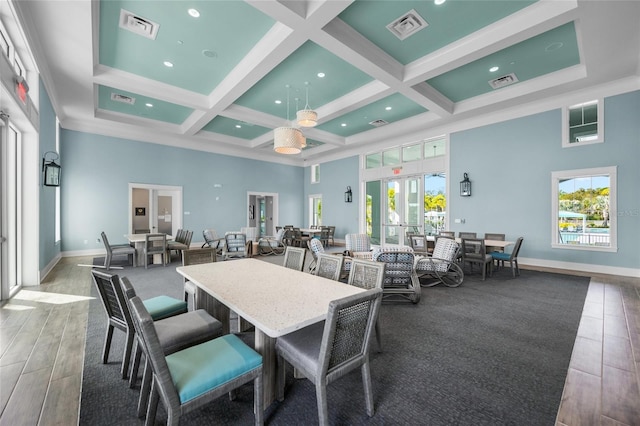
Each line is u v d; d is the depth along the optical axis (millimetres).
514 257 5230
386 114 7270
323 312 1538
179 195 9062
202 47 4352
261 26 3885
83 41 3855
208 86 5684
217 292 1894
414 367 2176
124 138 8016
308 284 2104
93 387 1875
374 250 3979
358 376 2045
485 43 3955
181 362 1387
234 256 7000
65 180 7094
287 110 6859
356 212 9977
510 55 4543
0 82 2859
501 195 6477
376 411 1684
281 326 1342
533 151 6020
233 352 1493
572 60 4695
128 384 1909
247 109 6742
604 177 5305
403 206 8609
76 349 2375
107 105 6734
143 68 4961
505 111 6352
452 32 4004
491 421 1613
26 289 4109
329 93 5945
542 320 3117
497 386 1939
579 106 5551
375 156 9391
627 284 4582
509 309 3469
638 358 2307
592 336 2713
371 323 1576
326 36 3746
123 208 7980
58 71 4684
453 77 5273
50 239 5598
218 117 7574
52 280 4648
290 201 11859
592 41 3893
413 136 8148
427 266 4469
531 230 6094
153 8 3516
